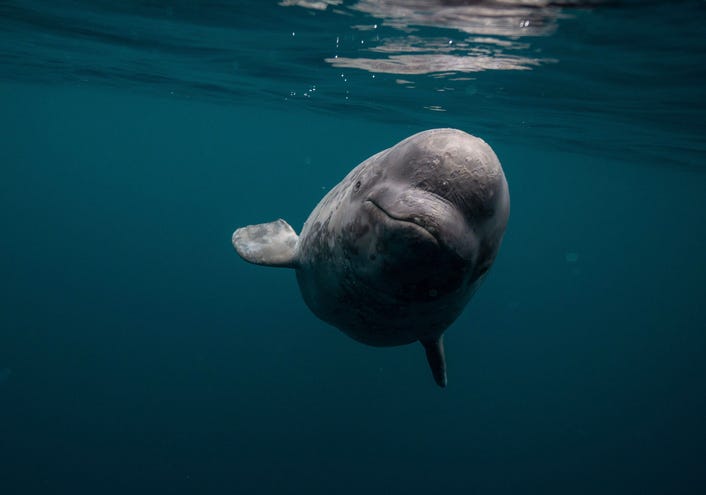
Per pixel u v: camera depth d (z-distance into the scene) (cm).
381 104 1977
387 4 805
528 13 773
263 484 2000
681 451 2767
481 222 258
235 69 1583
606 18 764
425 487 2091
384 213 253
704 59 925
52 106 5122
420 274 253
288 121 3769
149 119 5497
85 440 2105
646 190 4800
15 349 2697
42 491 1833
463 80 1366
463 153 254
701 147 1931
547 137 2366
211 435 2225
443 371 426
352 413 2430
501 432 2519
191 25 1082
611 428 2830
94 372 2602
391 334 347
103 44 1398
